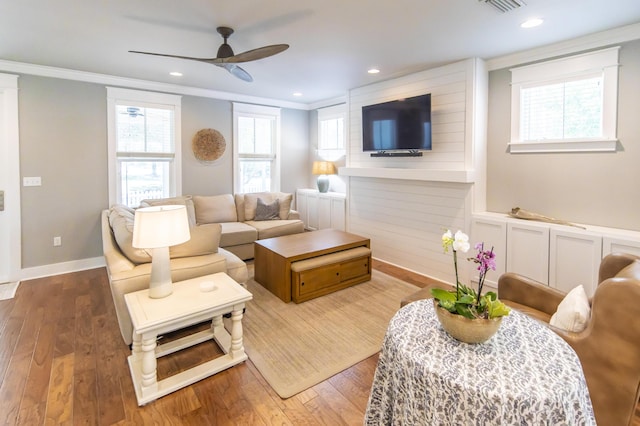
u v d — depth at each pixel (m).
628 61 2.75
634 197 2.79
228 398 1.98
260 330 2.77
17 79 3.77
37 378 2.13
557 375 1.16
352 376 2.20
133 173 4.68
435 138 3.92
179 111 4.89
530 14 2.50
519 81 3.38
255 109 5.65
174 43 3.11
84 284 3.78
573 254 2.91
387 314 3.07
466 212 3.66
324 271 3.47
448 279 3.88
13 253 3.87
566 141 3.11
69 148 4.14
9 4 2.37
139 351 2.26
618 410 1.49
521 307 2.16
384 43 3.11
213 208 5.02
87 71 4.06
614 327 1.48
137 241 2.02
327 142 6.03
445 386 1.14
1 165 3.79
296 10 2.45
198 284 2.38
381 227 4.68
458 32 2.84
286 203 5.39
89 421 1.79
